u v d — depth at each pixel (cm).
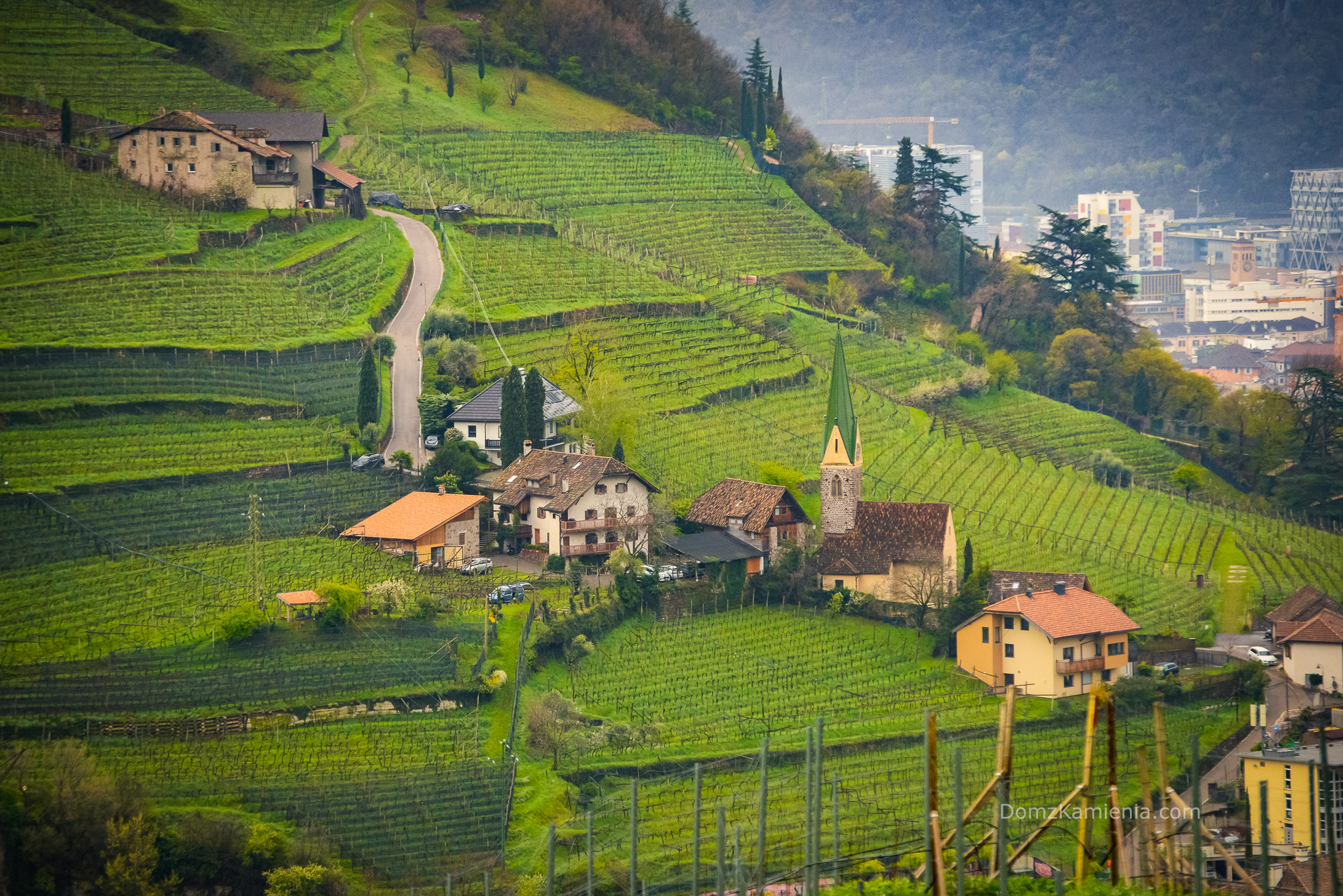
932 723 17250
